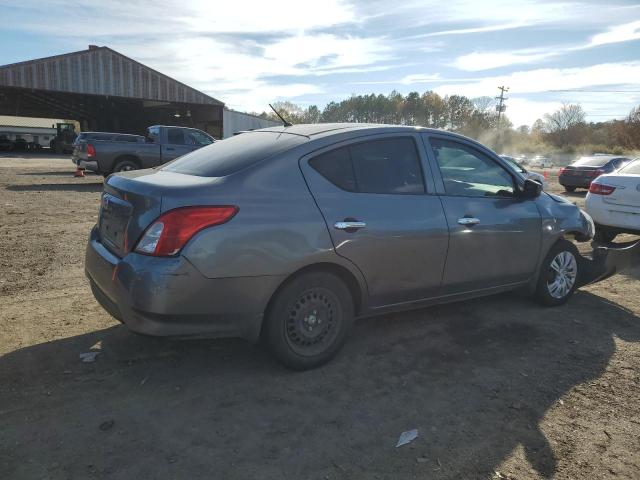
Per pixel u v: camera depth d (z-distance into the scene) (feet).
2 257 20.48
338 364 12.16
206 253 9.89
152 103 147.02
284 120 14.47
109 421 9.50
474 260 13.94
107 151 47.88
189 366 11.82
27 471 8.08
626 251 19.29
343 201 11.59
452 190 13.70
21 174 61.82
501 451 9.06
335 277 11.59
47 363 11.61
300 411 10.11
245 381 11.21
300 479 8.15
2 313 14.42
